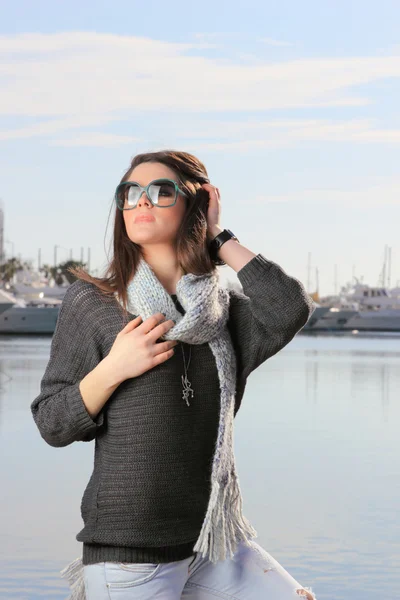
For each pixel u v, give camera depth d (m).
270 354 2.56
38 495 7.19
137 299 2.39
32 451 9.72
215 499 2.35
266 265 2.55
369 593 4.73
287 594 2.46
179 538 2.35
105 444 2.39
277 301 2.50
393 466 8.92
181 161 2.55
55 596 4.59
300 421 12.98
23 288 95.25
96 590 2.37
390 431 11.87
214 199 2.61
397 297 109.12
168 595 2.36
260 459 9.29
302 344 57.34
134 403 2.35
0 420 12.71
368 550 5.60
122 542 2.31
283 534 5.98
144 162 2.54
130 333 2.33
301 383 21.41
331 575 5.05
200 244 2.52
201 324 2.35
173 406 2.36
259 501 7.09
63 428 2.36
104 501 2.35
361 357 37.88
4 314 76.44
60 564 5.18
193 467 2.38
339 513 6.65
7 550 5.46
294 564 5.27
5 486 7.58
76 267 2.51
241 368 2.59
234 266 2.57
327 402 16.23
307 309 2.54
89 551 2.38
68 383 2.44
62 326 2.46
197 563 2.47
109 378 2.30
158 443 2.34
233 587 2.46
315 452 9.84
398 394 18.36
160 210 2.46
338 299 112.94
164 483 2.34
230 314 2.61
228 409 2.40
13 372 24.62
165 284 2.53
